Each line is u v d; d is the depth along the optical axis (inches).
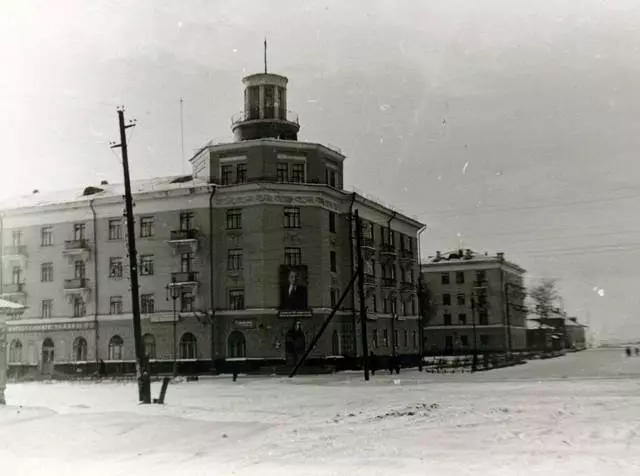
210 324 2094.0
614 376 1510.8
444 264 4057.6
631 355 3371.1
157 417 664.4
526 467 398.0
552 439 511.5
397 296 2731.3
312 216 2145.7
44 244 2343.8
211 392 1214.9
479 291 3976.4
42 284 2326.5
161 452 494.0
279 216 2116.1
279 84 2370.8
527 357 3272.6
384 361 2407.7
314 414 758.5
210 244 2128.4
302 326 2092.8
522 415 682.2
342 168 2383.1
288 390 1226.6
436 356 3730.3
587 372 1758.1
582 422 617.3
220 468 422.3
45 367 2278.5
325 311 2133.4
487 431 563.5
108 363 2190.0
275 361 2059.5
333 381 1590.8
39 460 462.3
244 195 2118.6
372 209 2512.3
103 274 2246.6
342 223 2313.0
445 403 851.4
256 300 2079.2
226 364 2080.5
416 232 3021.7
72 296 2278.5
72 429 576.7
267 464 430.3
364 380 1610.5
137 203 2217.0
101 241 2263.8
